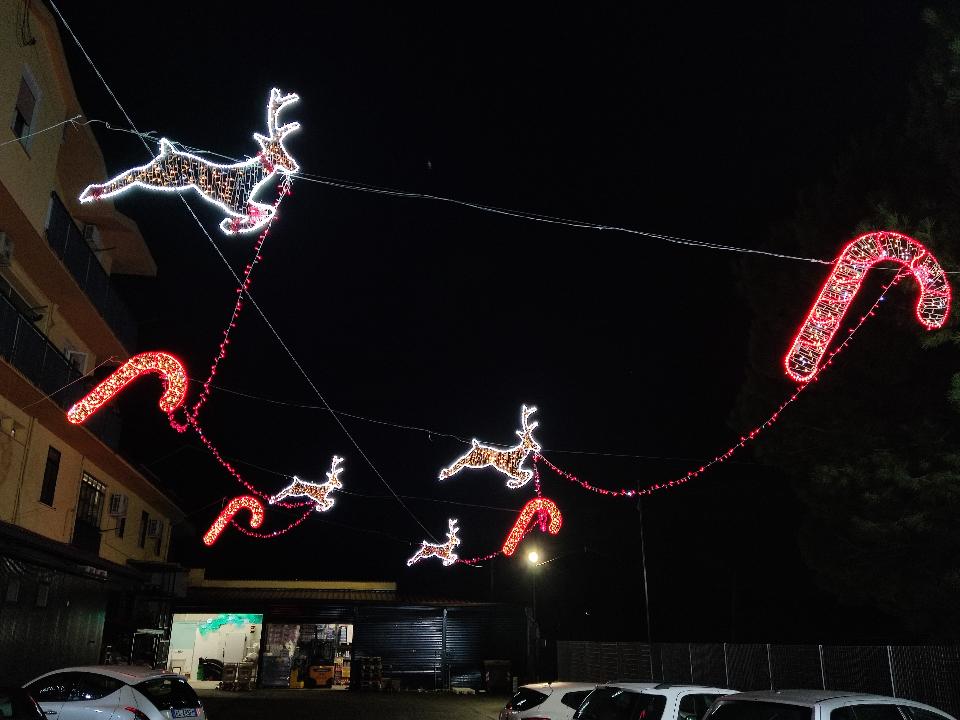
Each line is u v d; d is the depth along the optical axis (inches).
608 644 1020.5
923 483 556.7
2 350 603.2
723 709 320.8
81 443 821.2
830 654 610.5
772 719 304.7
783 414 687.7
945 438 583.8
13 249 683.4
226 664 1326.3
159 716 434.3
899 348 609.3
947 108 514.3
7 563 648.4
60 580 762.8
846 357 641.0
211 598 1374.3
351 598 1439.5
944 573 570.9
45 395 671.8
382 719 828.6
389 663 1364.4
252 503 746.2
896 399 624.1
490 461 645.3
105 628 987.9
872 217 592.4
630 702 405.7
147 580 1045.2
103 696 436.8
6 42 608.1
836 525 653.9
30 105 663.1
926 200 526.6
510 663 1325.0
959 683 504.1
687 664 816.9
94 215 876.6
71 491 827.4
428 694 1263.5
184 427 560.1
